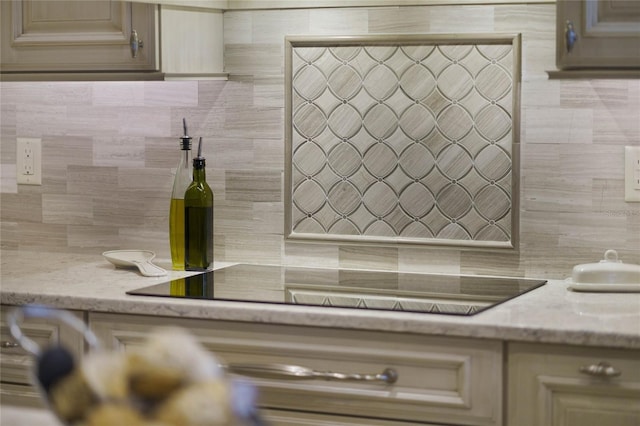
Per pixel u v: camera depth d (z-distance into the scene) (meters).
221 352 1.86
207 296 1.93
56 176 2.62
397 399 1.75
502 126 2.23
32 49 2.27
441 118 2.27
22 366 1.99
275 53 2.39
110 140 2.55
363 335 1.77
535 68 2.20
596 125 2.18
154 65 2.17
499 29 2.22
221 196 2.47
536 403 1.70
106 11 2.20
